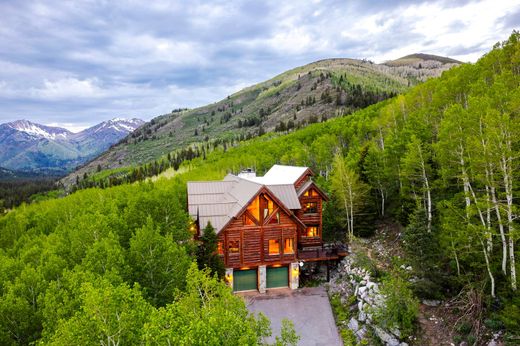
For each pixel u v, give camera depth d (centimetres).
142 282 2630
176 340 1404
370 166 4591
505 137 2458
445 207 3188
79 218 4231
